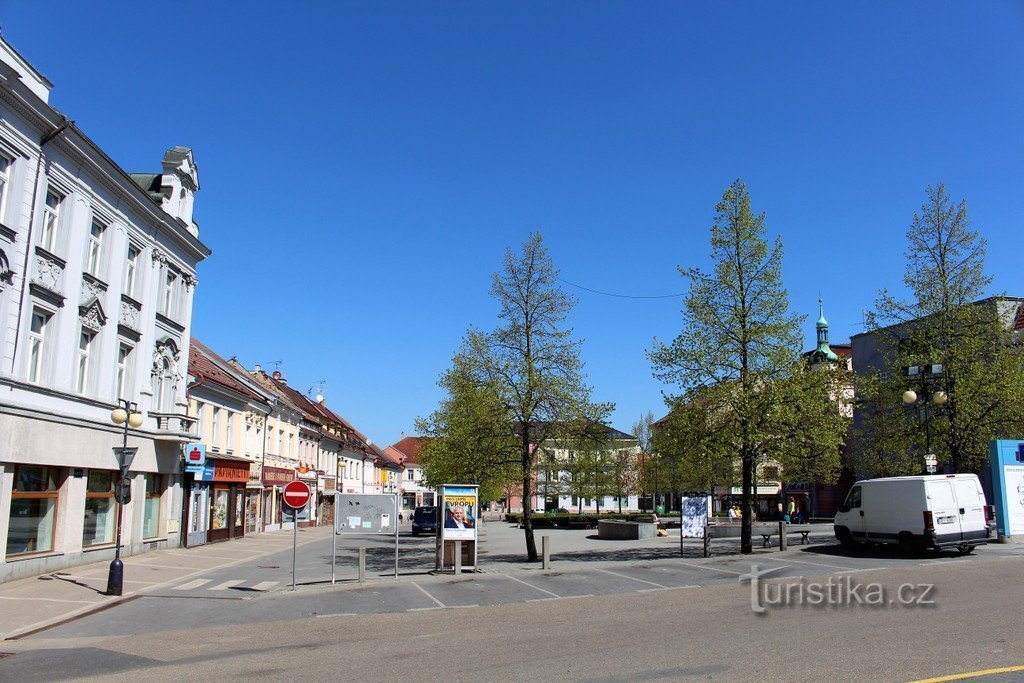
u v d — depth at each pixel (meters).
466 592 16.66
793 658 8.30
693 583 16.97
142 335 24.89
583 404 23.61
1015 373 25.05
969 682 7.04
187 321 29.02
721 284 22.95
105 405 22.16
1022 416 24.95
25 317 18.23
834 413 22.20
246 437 39.47
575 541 37.06
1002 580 14.94
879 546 22.77
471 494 20.83
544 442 24.34
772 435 21.83
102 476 22.91
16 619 13.53
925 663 7.88
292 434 49.06
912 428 27.05
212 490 33.03
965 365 25.77
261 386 44.53
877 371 28.92
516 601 15.16
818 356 25.56
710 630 10.43
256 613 14.43
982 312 26.06
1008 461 24.45
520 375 23.52
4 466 17.33
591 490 48.06
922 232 26.84
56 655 10.62
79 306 20.67
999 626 9.98
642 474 62.12
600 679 7.69
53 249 19.80
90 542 22.36
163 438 25.95
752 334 22.39
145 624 13.34
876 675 7.40
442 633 11.33
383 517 19.36
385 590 17.34
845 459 36.03
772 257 22.77
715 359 22.41
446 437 27.31
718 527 34.53
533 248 24.25
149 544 26.22
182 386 28.53
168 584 18.78
